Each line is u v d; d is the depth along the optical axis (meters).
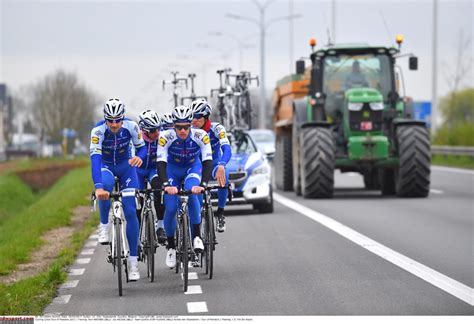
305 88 40.81
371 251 20.45
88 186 50.50
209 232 17.45
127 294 16.20
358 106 33.84
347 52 36.00
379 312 13.76
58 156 144.12
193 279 17.50
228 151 18.39
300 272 17.81
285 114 42.91
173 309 14.55
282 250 21.11
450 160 62.84
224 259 20.02
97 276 18.56
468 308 13.95
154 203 18.30
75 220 32.53
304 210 30.61
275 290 15.92
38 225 30.06
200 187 16.61
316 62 36.03
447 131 68.81
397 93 35.72
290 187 40.41
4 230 32.47
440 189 39.91
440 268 17.83
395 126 34.88
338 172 56.94
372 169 37.78
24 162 110.88
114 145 16.83
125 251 16.83
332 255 20.02
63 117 163.38
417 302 14.45
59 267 18.83
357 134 34.16
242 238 23.56
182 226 16.47
